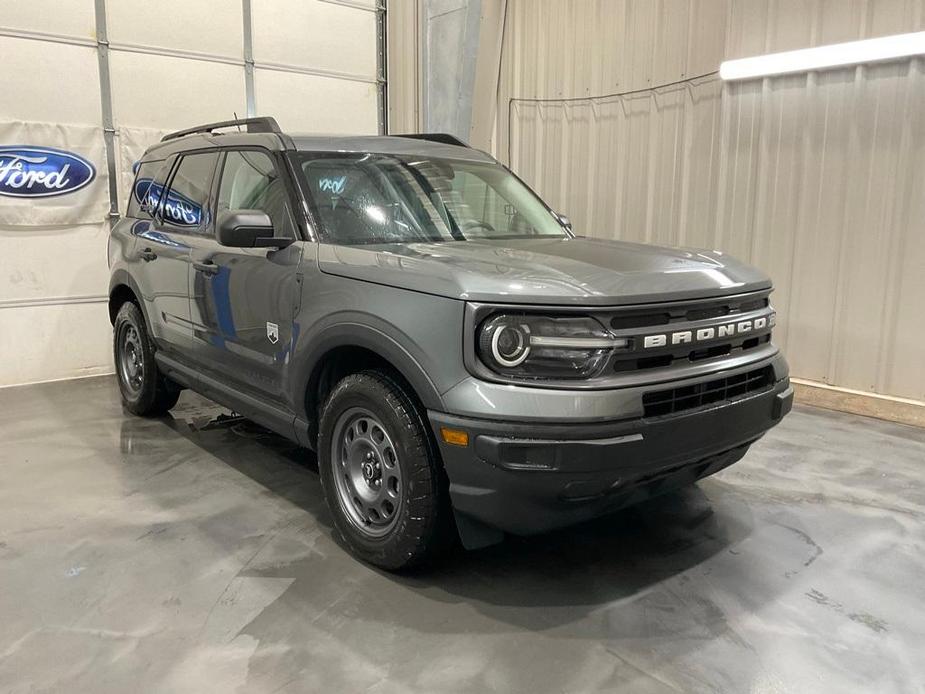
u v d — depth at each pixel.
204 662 2.36
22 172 6.20
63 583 2.85
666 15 6.54
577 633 2.54
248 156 3.81
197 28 7.14
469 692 2.22
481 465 2.48
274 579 2.89
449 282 2.58
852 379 5.55
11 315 6.30
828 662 2.38
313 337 3.06
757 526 3.41
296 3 7.78
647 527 3.40
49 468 4.13
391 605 2.71
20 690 2.22
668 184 6.71
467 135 8.13
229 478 3.98
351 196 3.48
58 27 6.33
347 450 3.05
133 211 5.16
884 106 5.15
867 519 3.50
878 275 5.32
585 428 2.41
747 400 2.86
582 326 2.48
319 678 2.28
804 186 5.66
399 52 8.43
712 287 2.82
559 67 7.62
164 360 4.60
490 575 2.94
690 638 2.52
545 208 4.30
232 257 3.65
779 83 5.71
